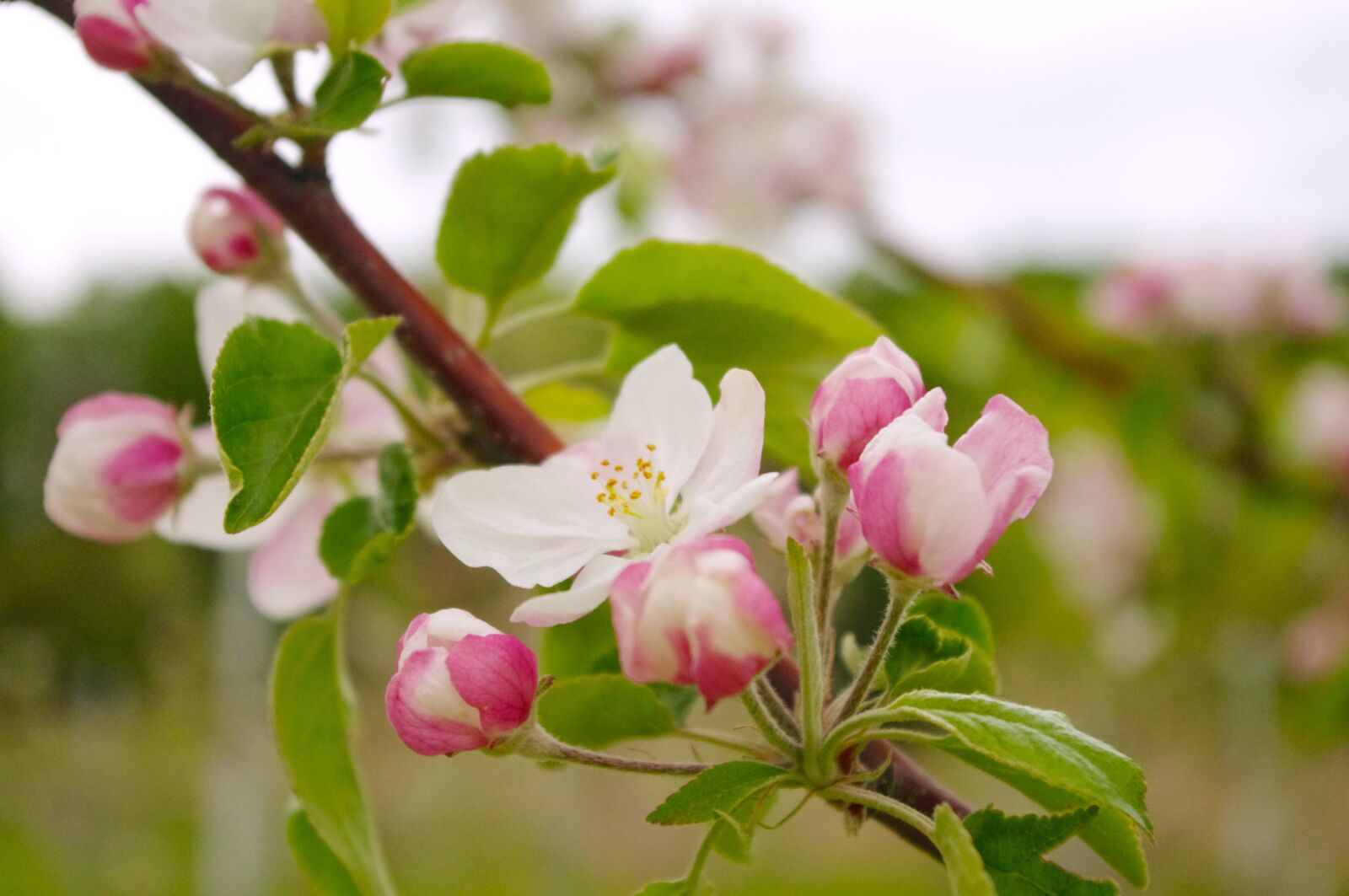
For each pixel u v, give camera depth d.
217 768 1.38
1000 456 0.29
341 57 0.33
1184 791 1.54
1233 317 0.77
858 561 0.31
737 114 0.79
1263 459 0.77
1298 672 0.89
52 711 2.60
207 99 0.33
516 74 0.34
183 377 2.66
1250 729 1.29
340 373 0.31
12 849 1.94
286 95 0.33
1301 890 1.36
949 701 0.29
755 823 0.30
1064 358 0.79
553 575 0.30
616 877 1.55
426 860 1.88
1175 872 1.52
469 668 0.29
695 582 0.28
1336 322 0.78
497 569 0.30
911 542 0.29
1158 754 1.49
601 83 0.76
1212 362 0.78
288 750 0.35
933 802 0.31
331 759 0.35
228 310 0.37
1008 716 0.28
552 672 0.35
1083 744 0.28
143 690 2.79
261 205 0.37
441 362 0.34
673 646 0.28
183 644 2.14
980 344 0.86
